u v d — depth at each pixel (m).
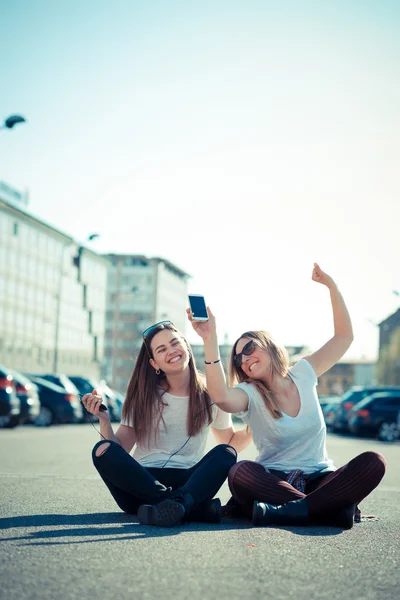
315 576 3.49
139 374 5.40
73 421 27.66
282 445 5.12
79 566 3.58
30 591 3.13
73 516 5.25
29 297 68.25
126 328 114.69
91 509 5.71
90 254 80.75
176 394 5.38
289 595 3.12
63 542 4.16
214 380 4.92
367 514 5.91
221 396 4.94
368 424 24.09
